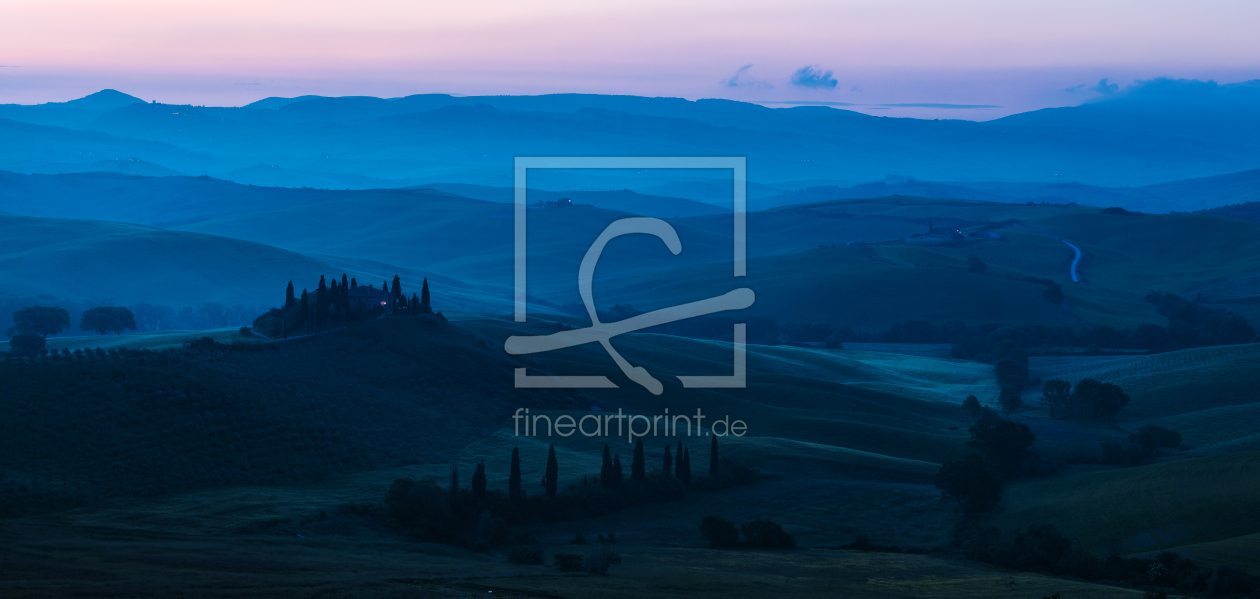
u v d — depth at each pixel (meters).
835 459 135.62
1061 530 101.44
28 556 66.38
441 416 140.00
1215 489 106.62
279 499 97.38
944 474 113.81
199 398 119.75
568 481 112.69
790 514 110.56
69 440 103.12
